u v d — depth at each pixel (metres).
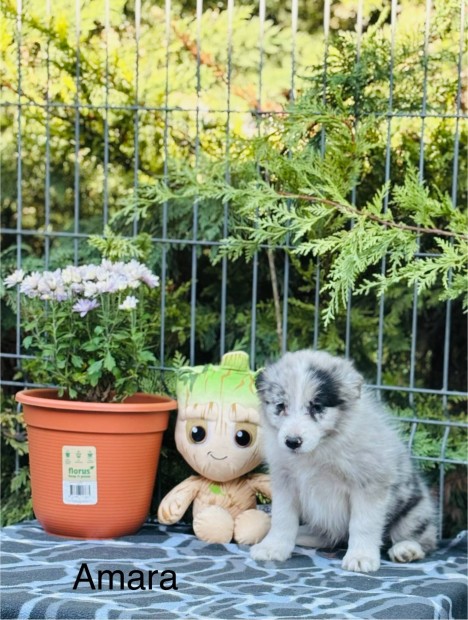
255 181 1.29
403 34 1.61
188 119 1.78
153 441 1.30
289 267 1.64
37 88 1.77
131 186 1.87
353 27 1.91
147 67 1.82
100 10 1.73
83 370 1.33
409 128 1.60
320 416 1.13
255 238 1.33
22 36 1.67
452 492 1.62
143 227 1.68
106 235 1.43
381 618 0.93
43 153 1.89
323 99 1.39
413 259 1.45
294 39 1.40
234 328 1.66
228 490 1.32
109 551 1.21
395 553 1.19
